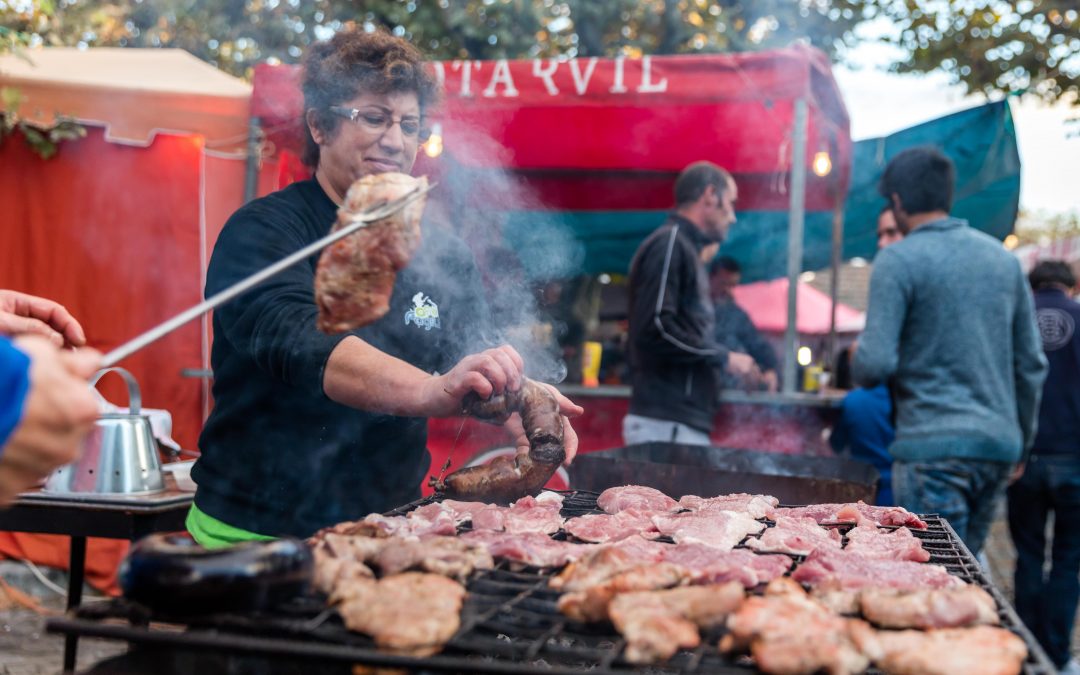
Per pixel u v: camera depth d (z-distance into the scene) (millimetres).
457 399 1794
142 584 1275
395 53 2225
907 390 3785
